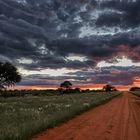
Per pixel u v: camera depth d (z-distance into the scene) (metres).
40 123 15.45
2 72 72.38
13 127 13.55
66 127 16.66
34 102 41.75
